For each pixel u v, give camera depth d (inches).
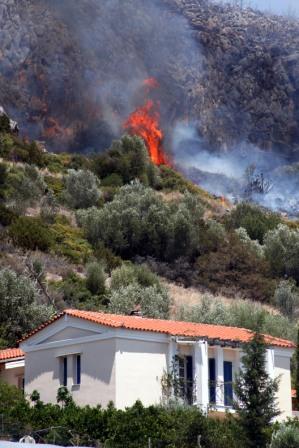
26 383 4023.1
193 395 3868.1
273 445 3262.8
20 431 3326.8
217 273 7775.6
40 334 4023.1
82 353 3858.3
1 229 7534.5
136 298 6245.1
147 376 3814.0
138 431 3314.5
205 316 5866.1
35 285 5866.1
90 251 7760.8
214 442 3297.2
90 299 6501.0
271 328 5669.3
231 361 4047.7
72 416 3373.5
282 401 4119.1
